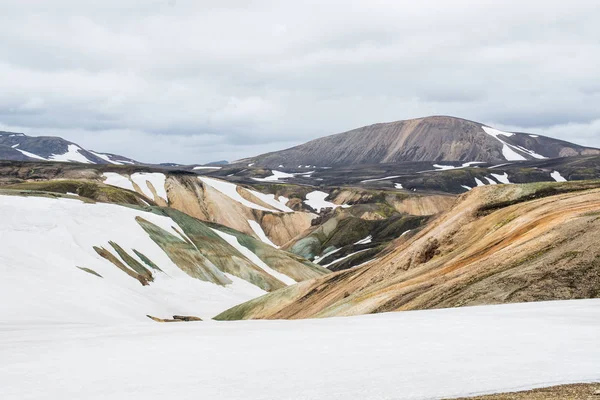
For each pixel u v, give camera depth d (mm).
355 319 34562
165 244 125312
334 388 15844
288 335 27000
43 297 68875
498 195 68688
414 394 14727
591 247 36500
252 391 16109
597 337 21078
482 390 14688
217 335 28734
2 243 87875
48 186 175375
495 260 43000
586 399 13211
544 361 17469
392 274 65875
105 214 121750
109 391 17031
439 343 21594
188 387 16953
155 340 27766
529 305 31000
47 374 19719
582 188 65062
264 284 133875
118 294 84938
